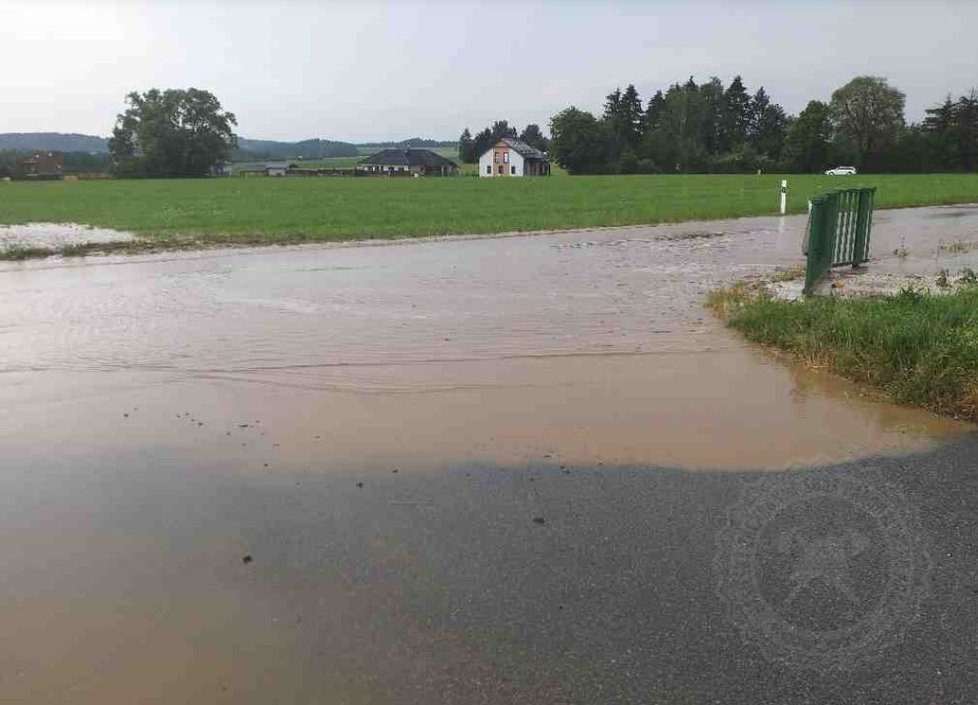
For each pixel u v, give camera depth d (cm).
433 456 530
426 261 1531
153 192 5338
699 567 382
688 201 3550
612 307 1036
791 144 10738
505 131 17025
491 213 2891
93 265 1496
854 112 10838
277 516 443
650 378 709
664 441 554
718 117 12581
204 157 11512
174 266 1473
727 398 650
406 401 649
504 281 1263
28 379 720
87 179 10500
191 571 384
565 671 307
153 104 11600
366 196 4519
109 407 642
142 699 295
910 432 567
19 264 1516
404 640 327
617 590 363
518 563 388
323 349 816
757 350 806
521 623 338
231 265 1484
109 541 416
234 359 781
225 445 555
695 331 893
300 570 383
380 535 418
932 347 673
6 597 364
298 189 5825
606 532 419
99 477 502
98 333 895
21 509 456
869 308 853
